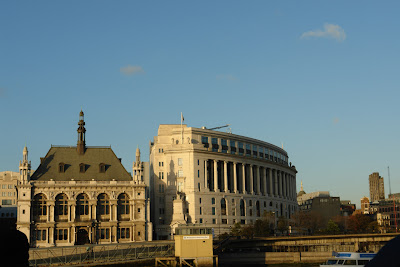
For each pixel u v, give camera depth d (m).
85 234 174.25
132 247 156.62
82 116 188.62
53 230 170.62
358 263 111.88
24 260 7.98
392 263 6.86
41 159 181.50
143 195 180.62
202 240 133.50
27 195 170.00
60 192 174.00
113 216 177.25
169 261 133.38
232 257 158.00
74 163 182.38
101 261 130.50
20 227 167.25
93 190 177.00
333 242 165.25
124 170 185.00
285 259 160.38
